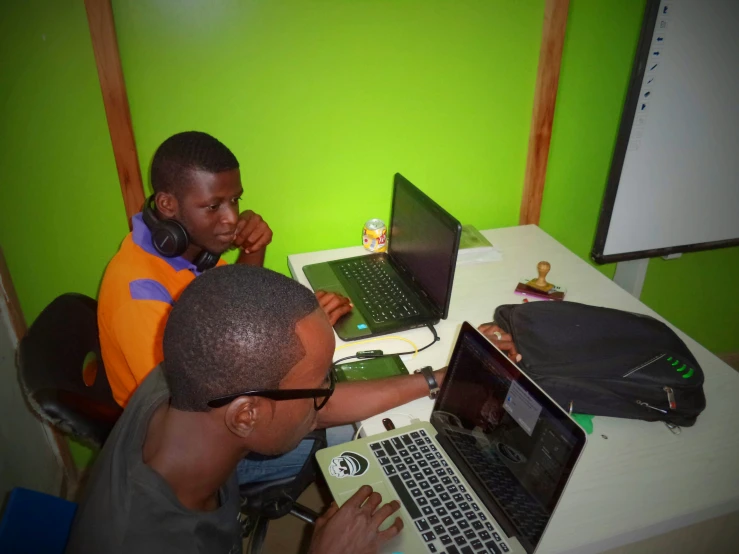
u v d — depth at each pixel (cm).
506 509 88
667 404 102
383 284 148
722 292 222
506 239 177
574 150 180
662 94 159
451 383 105
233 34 137
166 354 66
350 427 133
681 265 211
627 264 198
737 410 110
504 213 186
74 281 158
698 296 221
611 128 179
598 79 169
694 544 102
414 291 144
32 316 159
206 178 109
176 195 111
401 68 153
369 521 85
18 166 139
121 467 68
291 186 161
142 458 69
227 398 65
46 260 153
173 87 139
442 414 105
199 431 68
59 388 94
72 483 179
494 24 153
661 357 107
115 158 142
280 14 137
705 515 91
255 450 74
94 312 121
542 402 85
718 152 173
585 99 172
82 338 112
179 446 68
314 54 144
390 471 97
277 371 67
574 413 107
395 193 152
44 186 143
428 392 114
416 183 172
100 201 148
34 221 146
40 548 83
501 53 158
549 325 121
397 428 106
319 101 151
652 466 98
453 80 158
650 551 99
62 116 136
